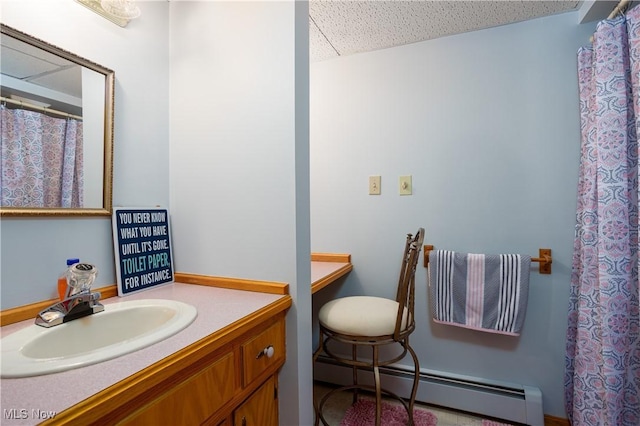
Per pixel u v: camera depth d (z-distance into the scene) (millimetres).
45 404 465
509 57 1646
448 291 1648
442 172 1756
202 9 1233
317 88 2014
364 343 1310
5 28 793
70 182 944
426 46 1795
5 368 547
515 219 1630
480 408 1610
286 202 1087
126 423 548
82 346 799
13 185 813
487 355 1678
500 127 1658
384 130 1872
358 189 1922
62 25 921
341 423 1580
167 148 1281
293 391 1072
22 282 827
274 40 1107
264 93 1122
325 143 1992
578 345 1420
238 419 840
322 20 1598
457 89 1734
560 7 1514
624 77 1268
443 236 1753
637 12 1181
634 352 1251
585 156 1457
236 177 1167
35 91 861
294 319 1075
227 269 1182
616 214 1258
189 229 1254
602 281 1271
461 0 1456
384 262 1869
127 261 1086
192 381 687
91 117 1001
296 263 1078
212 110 1212
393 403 1754
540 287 1591
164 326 768
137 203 1154
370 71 1905
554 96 1575
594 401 1341
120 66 1092
